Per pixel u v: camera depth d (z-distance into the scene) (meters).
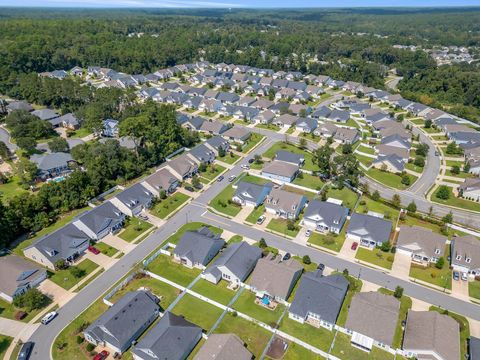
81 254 73.75
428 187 103.31
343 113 152.00
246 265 68.31
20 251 74.00
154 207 89.38
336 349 55.00
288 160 110.00
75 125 135.12
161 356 50.62
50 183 86.75
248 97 167.50
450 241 78.69
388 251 75.56
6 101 155.25
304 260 71.44
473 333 57.84
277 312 61.12
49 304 62.00
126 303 57.53
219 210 89.25
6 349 54.16
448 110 169.50
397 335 57.25
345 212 83.56
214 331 57.38
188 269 70.62
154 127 114.69
